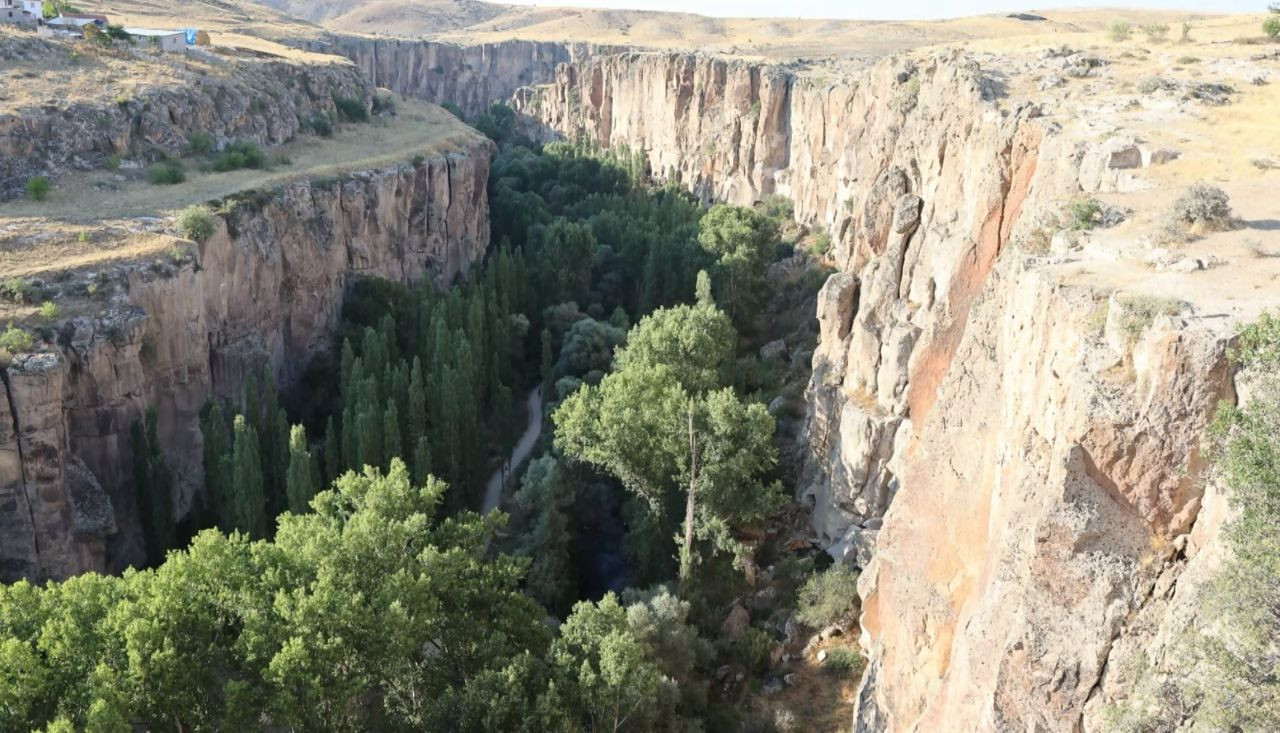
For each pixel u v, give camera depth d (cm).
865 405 5928
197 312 7719
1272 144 4272
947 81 6322
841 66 15988
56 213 8112
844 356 6619
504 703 4297
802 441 7281
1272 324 2223
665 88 19538
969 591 3322
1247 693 2048
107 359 6631
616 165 18850
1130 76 6212
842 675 5200
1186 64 6544
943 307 5022
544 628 5219
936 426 3756
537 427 10094
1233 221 3328
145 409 7019
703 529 6275
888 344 5788
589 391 7325
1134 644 2433
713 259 11475
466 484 8219
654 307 11775
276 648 4278
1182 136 4466
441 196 12725
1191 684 2188
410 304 10606
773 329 10600
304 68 14150
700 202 17025
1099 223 3503
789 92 14925
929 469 3734
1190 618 2289
